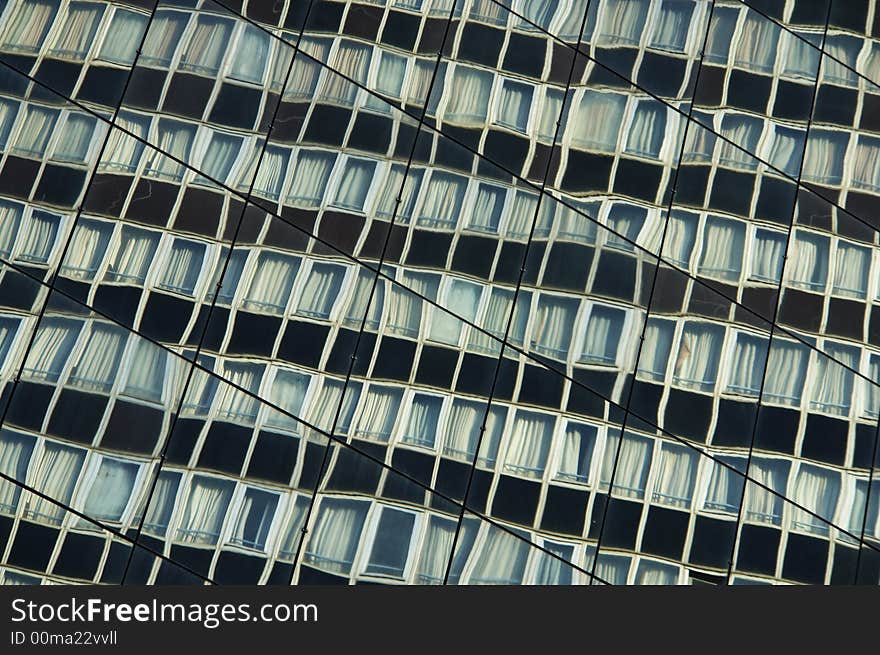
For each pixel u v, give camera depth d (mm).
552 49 30000
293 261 26156
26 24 25891
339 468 25375
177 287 25156
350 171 27156
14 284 24109
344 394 25797
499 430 26875
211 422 24688
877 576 30203
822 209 32375
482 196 28141
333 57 27797
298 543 24703
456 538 25922
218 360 25062
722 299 30344
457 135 28312
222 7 27188
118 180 25344
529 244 28266
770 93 32594
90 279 24609
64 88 25609
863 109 33750
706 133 31328
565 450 27406
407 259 27062
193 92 26438
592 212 29219
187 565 23891
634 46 31062
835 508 30281
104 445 23875
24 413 23500
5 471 23156
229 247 25750
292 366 25562
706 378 29562
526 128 29078
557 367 27781
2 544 22875
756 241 31234
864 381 31641
